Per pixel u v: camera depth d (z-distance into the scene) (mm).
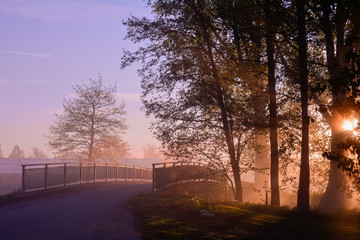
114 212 12188
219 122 19125
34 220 10461
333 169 19047
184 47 18812
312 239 9016
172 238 8383
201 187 28141
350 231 9992
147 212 12164
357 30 9969
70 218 10852
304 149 15320
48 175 18344
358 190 18062
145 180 39031
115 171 29266
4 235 8398
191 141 18781
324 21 15562
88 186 23500
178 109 18656
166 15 18391
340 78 8352
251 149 20125
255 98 18203
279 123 17672
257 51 17312
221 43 18438
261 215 12180
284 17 15430
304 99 15375
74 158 39844
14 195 15984
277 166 17625
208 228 9742
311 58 18797
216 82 18609
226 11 16172
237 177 19266
